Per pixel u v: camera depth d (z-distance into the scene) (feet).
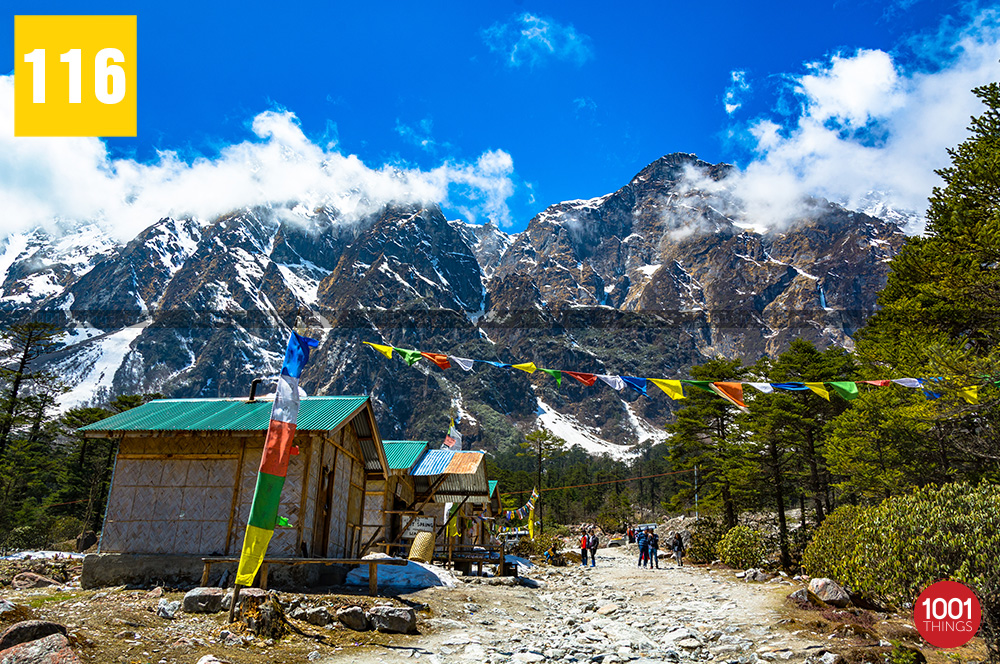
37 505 163.02
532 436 257.55
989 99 68.80
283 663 28.60
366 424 61.67
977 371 50.52
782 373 111.65
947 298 65.31
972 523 34.88
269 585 47.39
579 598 59.77
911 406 64.54
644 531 96.48
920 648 34.76
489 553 74.84
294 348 37.99
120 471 53.26
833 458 83.41
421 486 92.07
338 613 36.52
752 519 146.10
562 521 318.86
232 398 60.85
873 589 40.42
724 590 60.13
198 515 51.21
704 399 138.10
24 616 28.84
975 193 67.77
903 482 74.23
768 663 33.32
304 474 51.11
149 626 31.65
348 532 61.11
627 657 35.06
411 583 52.65
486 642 36.58
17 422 154.92
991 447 63.87
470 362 38.14
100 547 51.29
